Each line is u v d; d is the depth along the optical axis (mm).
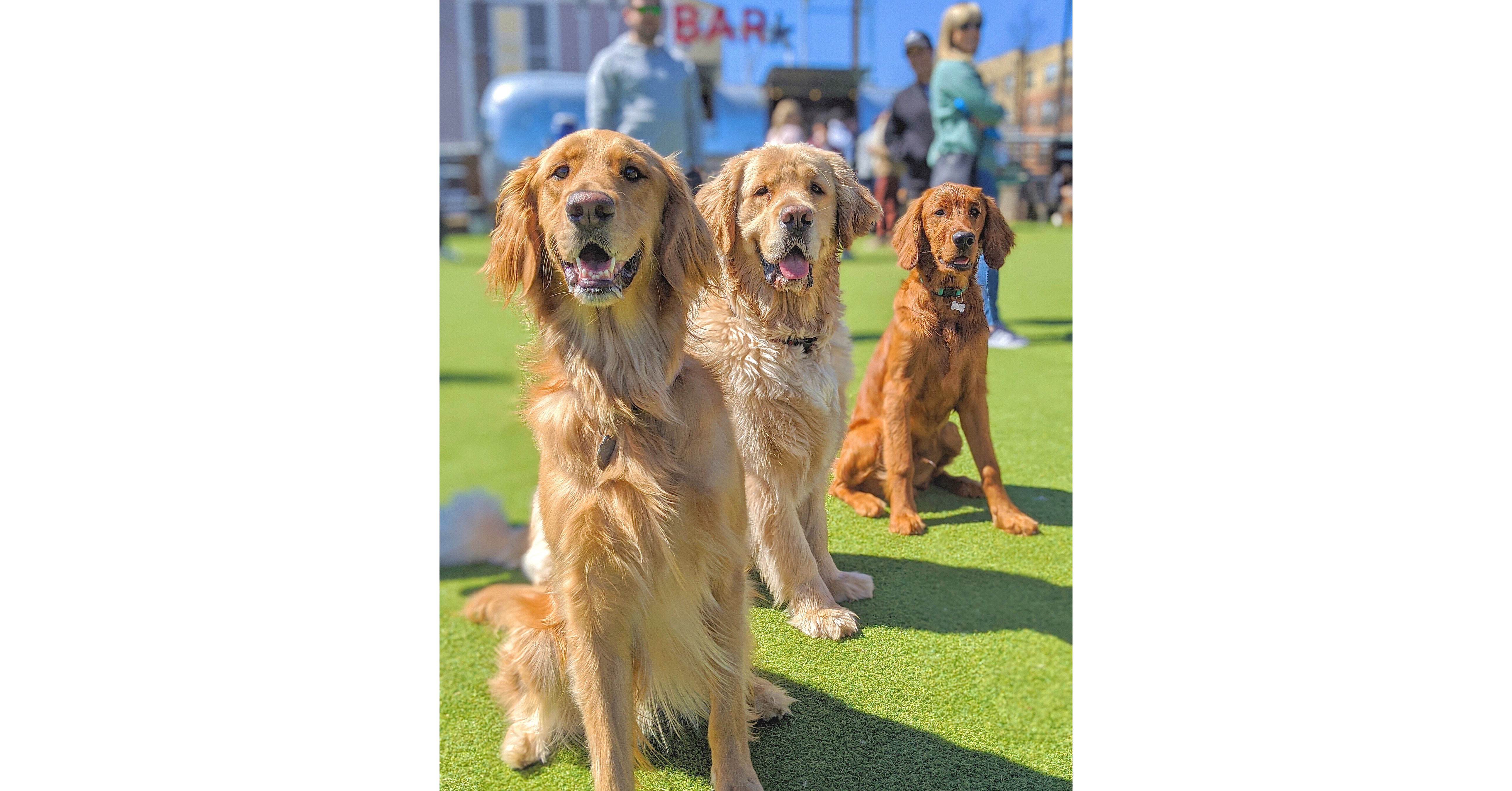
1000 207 3330
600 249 1760
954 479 2922
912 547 2805
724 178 2551
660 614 1952
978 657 2543
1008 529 2854
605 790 1884
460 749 2271
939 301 2775
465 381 3311
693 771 2139
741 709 2000
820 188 2475
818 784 2238
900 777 2287
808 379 2502
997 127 3635
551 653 2057
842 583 2650
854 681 2436
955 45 3283
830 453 2607
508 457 2996
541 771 2160
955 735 2379
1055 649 2588
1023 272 3643
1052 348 3512
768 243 2404
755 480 2492
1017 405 3348
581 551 1848
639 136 3016
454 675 2455
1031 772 2354
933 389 2818
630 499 1837
